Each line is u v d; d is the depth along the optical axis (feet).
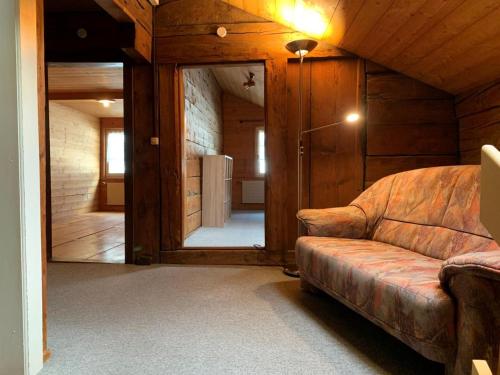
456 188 6.01
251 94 23.13
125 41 8.87
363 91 9.80
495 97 7.75
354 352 4.88
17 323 4.17
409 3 6.62
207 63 9.97
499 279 3.00
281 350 4.92
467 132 8.98
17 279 4.17
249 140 26.05
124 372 4.35
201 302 6.87
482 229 5.11
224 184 17.19
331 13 8.16
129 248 10.09
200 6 9.85
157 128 10.02
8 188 4.14
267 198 9.96
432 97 9.61
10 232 4.16
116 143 27.30
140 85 10.04
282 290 7.66
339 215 7.66
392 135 9.75
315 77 9.94
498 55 6.91
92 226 18.10
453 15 6.41
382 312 4.47
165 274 8.93
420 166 9.68
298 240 7.59
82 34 9.42
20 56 4.15
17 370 4.17
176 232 10.09
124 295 7.26
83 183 25.26
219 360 4.64
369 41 8.74
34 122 4.38
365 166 9.84
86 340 5.21
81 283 8.12
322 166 10.00
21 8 4.15
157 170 10.07
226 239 13.33
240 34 9.82
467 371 3.34
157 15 9.94
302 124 9.99
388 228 7.23
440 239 5.76
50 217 10.79
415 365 4.54
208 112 19.79
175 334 5.42
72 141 23.76
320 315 6.23
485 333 3.19
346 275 5.36
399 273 4.58
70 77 15.79
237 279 8.52
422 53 8.18
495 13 5.88
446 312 3.59
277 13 9.26
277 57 9.80
